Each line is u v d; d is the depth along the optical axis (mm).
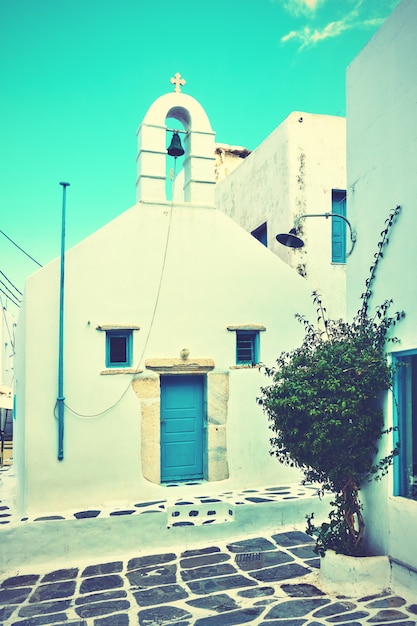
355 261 6773
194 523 7645
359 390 5652
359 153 6770
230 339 8867
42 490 7695
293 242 8578
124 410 8172
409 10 5793
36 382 7789
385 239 6152
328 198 10883
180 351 8539
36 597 6074
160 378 8617
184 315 8633
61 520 7180
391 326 6012
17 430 10227
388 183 6145
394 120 6051
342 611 5258
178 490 8305
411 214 5727
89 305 8125
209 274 8836
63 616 5547
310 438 5695
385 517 5867
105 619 5426
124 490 8086
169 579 6398
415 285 5641
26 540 7020
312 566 6566
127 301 8336
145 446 8258
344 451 5750
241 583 6160
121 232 8398
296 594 5773
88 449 7957
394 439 5836
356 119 6848
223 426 8711
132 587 6223
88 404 8000
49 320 7895
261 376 8945
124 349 8383
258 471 8844
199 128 9039
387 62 6195
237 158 16531
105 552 7250
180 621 5297
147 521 7414
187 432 8766
